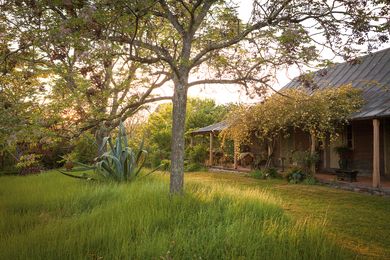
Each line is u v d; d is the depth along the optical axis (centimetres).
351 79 1653
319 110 1309
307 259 414
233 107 1725
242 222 515
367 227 652
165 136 2561
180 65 729
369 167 1423
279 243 438
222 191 751
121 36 582
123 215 530
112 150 1071
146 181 986
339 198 999
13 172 1811
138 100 833
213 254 422
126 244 413
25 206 740
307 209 826
